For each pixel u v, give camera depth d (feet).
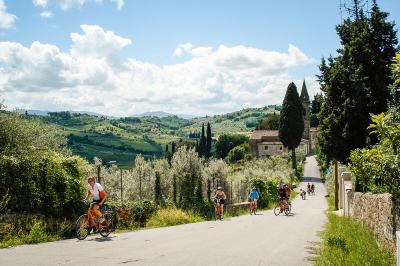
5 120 47.65
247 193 141.38
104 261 28.19
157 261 28.71
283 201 92.22
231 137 504.84
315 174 308.60
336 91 85.71
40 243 37.76
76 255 30.55
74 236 43.96
